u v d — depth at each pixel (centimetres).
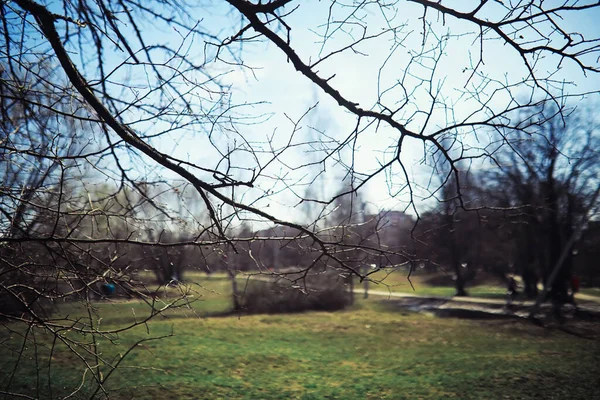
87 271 432
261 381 1428
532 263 3897
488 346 2083
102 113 372
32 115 493
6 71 461
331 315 3034
